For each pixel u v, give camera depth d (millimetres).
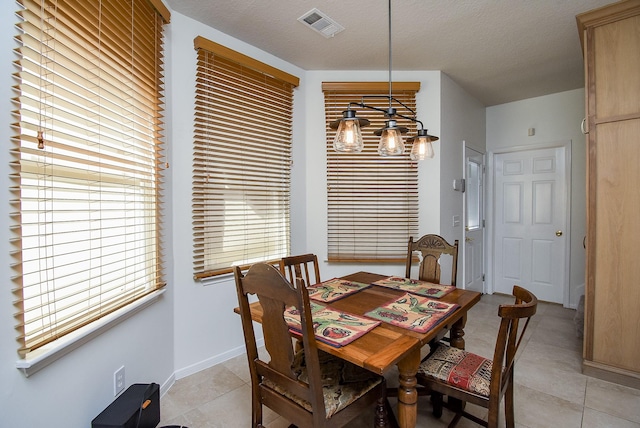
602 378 2100
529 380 2115
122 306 1517
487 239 4234
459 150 3480
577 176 3604
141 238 1793
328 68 2986
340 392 1274
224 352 2416
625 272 2002
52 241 1186
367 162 3035
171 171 2080
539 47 2609
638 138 1929
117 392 1519
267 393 1351
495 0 1990
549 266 3834
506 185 4133
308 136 3023
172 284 2090
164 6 1881
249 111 2504
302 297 1033
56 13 1159
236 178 2439
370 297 1774
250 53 2535
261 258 2666
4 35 999
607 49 2010
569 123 3631
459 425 1697
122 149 1580
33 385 1080
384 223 3064
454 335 1846
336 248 3064
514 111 4000
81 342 1290
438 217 3061
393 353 1109
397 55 2732
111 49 1444
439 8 2072
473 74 3156
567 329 3008
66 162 1261
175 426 1502
